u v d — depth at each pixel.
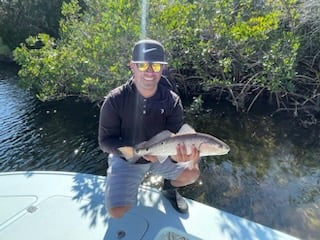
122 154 1.28
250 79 4.14
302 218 2.44
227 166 3.19
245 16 4.29
